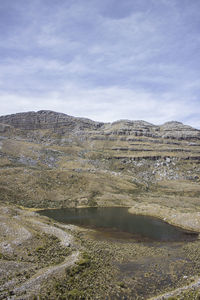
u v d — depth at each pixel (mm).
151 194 148750
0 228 45469
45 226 56000
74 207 116812
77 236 60312
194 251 56469
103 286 36750
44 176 142250
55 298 31375
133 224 85625
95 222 87438
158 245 61906
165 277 41750
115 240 65312
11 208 65000
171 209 102375
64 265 38844
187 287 37656
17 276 33844
